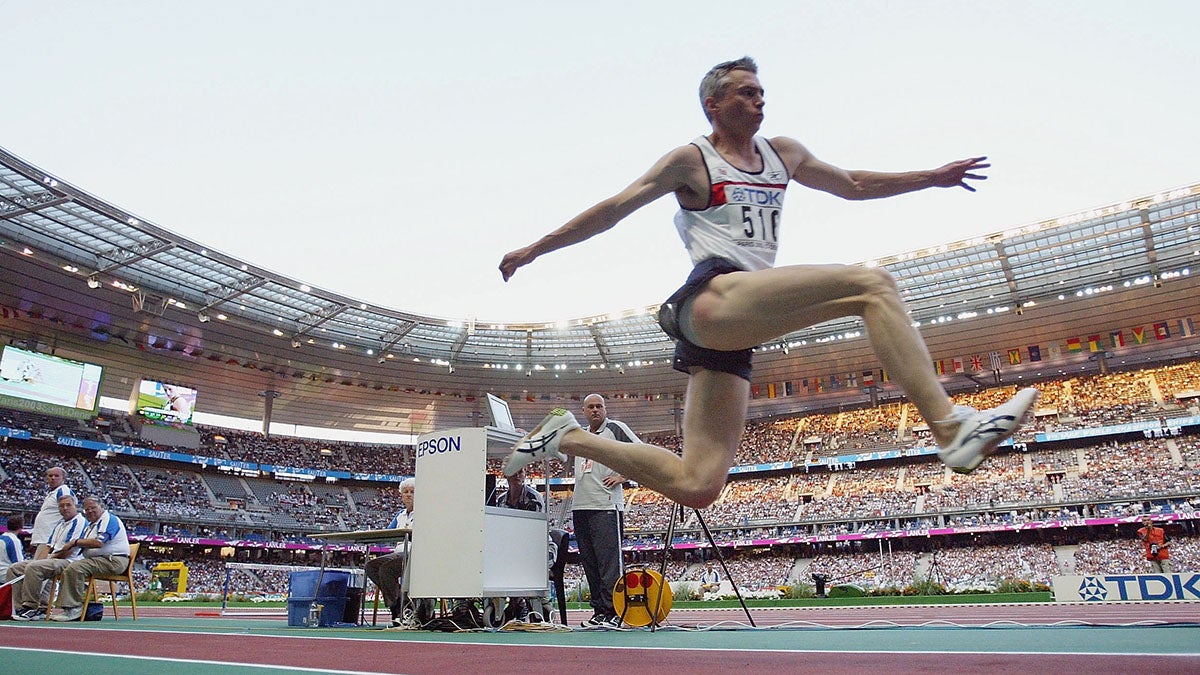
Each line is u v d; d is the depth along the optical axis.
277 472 49.91
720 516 46.88
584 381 52.03
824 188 3.50
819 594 29.39
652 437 56.03
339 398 53.25
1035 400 2.48
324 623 8.98
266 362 47.16
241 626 8.40
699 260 3.05
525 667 3.08
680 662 3.20
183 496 45.94
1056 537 39.12
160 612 17.42
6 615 8.99
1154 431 40.12
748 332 2.88
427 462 7.48
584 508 7.63
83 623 8.30
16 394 38.31
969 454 2.47
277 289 38.88
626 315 44.03
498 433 7.55
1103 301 40.84
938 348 46.38
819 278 2.76
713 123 3.21
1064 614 12.17
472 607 7.73
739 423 3.25
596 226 3.01
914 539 42.25
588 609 17.19
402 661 3.38
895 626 6.43
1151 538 19.28
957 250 37.16
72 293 37.31
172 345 43.84
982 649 3.52
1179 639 3.88
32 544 10.45
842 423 49.75
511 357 49.50
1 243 32.06
